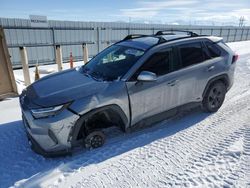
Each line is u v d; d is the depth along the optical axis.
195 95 4.73
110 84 3.71
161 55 4.22
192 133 4.31
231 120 4.79
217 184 2.87
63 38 15.95
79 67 4.94
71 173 3.28
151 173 3.20
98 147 3.89
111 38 19.02
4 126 4.79
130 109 3.88
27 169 3.41
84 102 3.43
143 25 21.17
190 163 3.37
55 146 3.42
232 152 3.53
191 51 4.64
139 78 3.77
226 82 5.25
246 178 2.94
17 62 14.00
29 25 14.17
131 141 4.09
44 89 3.81
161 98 4.21
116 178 3.14
